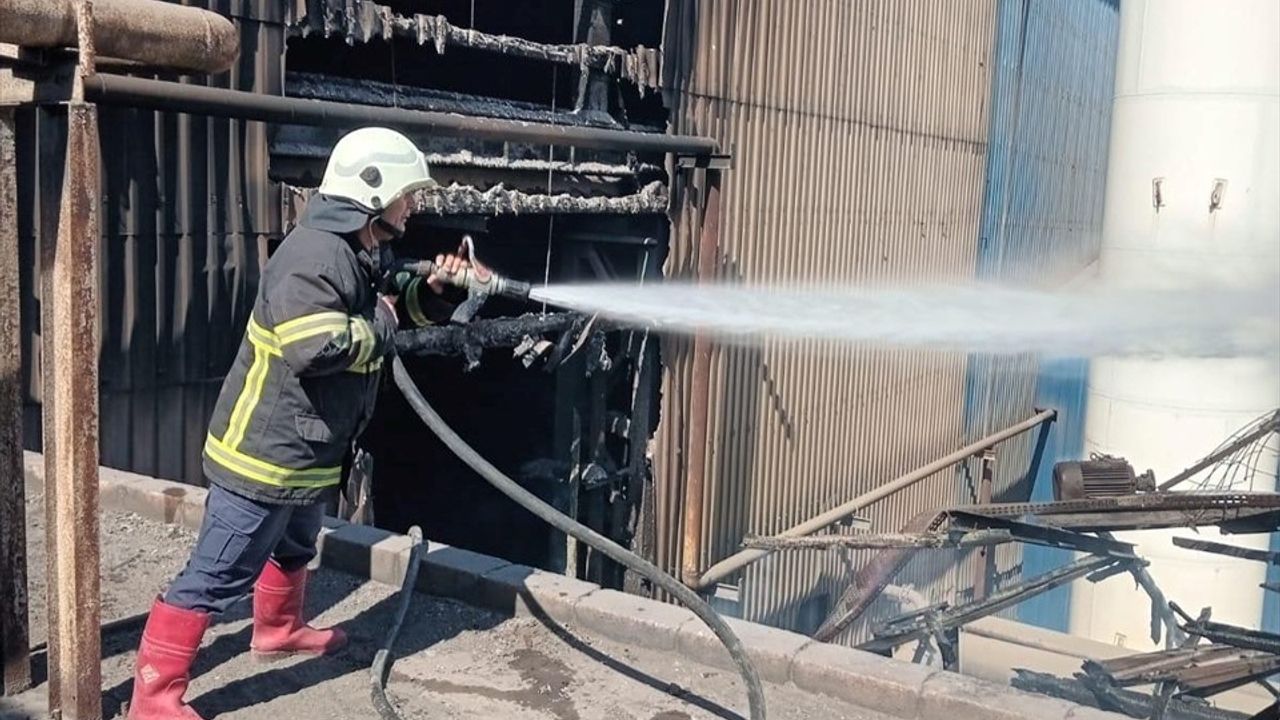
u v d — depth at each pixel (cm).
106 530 538
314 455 334
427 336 842
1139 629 1559
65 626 333
